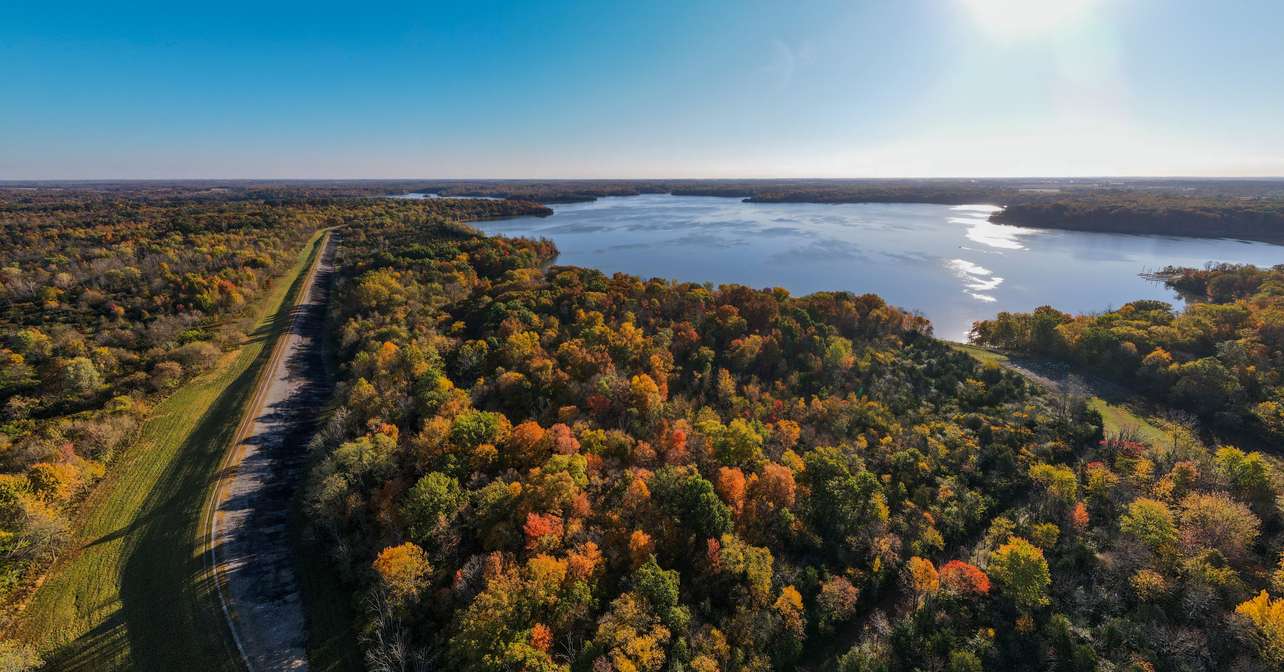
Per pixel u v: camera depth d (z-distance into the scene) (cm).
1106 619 4691
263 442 7044
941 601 5066
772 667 4550
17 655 3969
